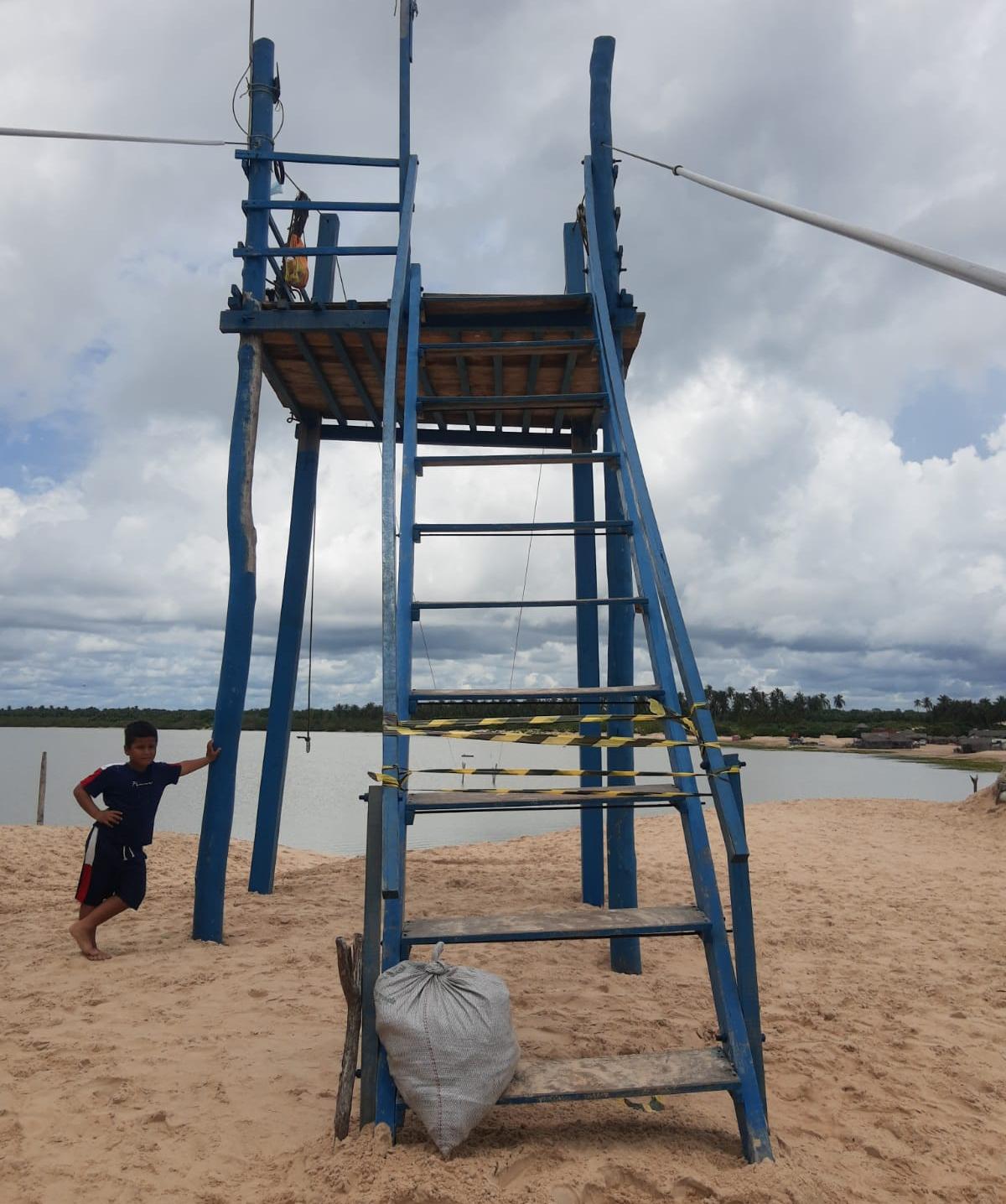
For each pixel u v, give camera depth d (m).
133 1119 2.84
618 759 5.32
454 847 10.50
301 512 7.33
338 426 7.64
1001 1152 2.75
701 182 4.00
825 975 4.85
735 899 2.82
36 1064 3.29
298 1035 3.65
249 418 5.88
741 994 2.77
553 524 3.94
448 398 4.57
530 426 7.37
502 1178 2.39
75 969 4.64
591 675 6.24
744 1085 2.58
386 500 3.94
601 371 4.96
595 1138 2.66
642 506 3.88
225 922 5.88
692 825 3.05
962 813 12.05
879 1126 2.93
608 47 5.91
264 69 6.28
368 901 2.75
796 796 23.02
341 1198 2.29
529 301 5.47
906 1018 4.12
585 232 6.01
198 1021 3.81
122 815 5.01
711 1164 2.52
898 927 6.00
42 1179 2.47
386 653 3.41
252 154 6.16
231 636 5.67
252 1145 2.68
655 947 5.48
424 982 2.60
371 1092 2.64
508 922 2.89
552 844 10.47
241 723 5.57
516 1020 3.88
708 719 3.14
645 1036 3.67
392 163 6.28
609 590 5.50
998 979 4.75
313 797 23.16
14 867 8.50
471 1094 2.47
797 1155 2.62
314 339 5.97
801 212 2.65
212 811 5.44
